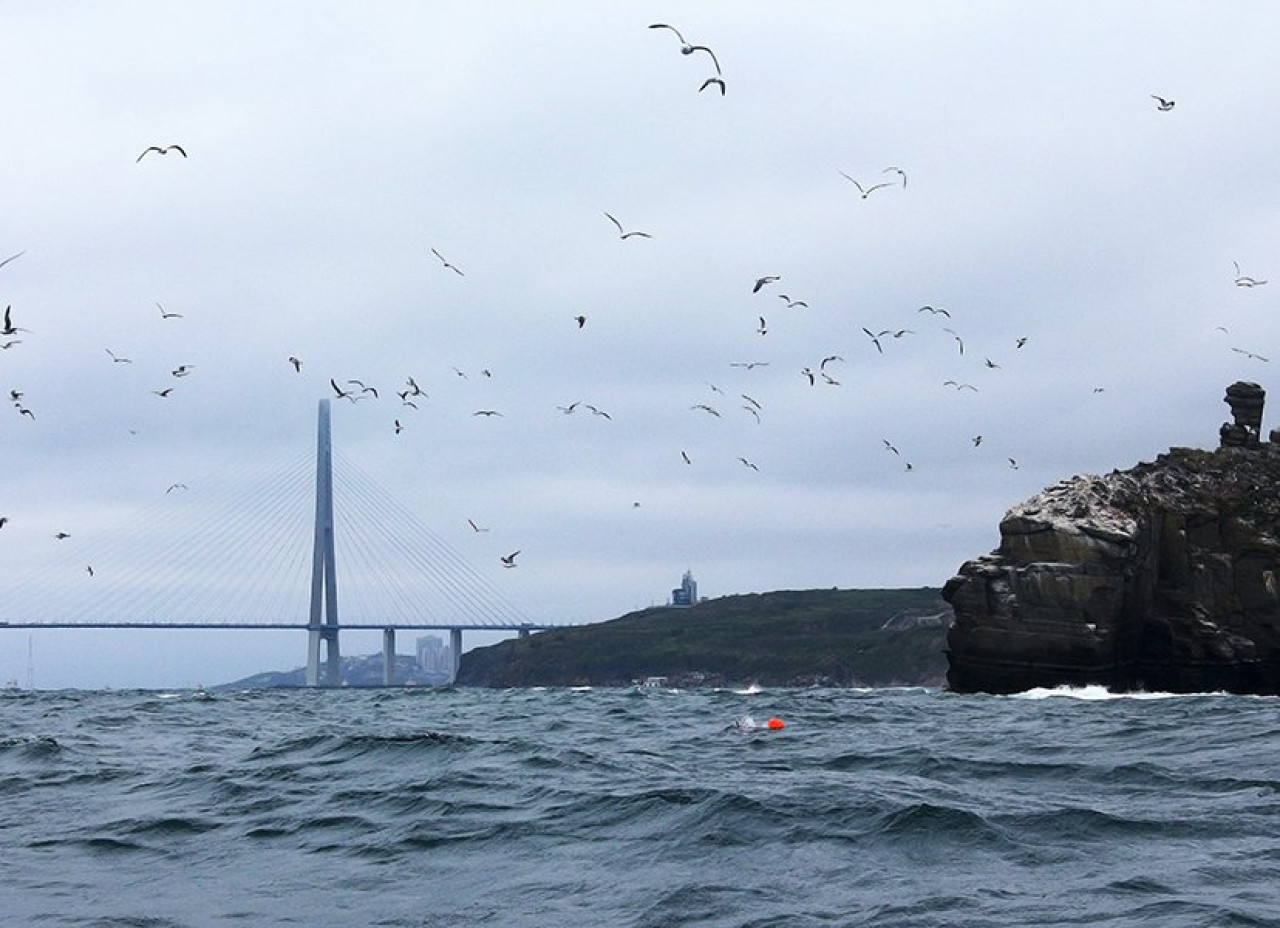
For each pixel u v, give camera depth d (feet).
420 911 62.03
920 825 76.48
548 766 111.65
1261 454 364.17
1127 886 62.23
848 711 202.69
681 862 70.49
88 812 93.30
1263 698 273.33
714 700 263.70
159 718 209.77
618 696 311.47
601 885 66.08
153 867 73.31
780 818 79.71
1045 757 114.83
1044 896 61.00
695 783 97.81
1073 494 333.42
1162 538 338.54
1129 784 96.27
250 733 168.96
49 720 204.03
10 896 66.18
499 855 74.54
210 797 99.14
